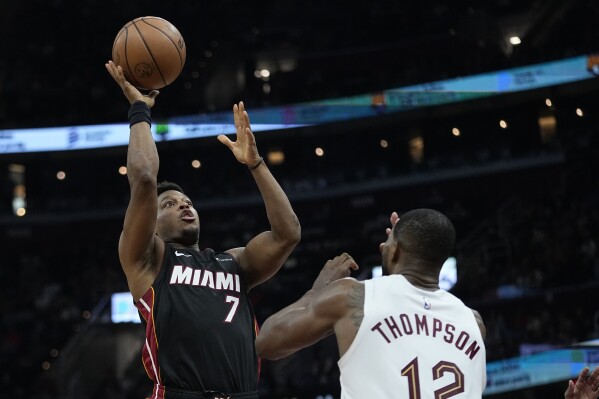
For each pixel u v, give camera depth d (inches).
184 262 173.0
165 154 1205.1
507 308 857.5
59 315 1074.7
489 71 1019.3
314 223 1134.4
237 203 1130.7
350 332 130.5
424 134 1145.4
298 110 1091.9
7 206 1188.5
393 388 126.7
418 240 136.9
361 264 1102.4
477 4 1149.7
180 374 163.0
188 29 1272.1
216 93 1230.9
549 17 1039.6
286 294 1080.8
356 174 1113.4
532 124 1091.9
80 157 1123.3
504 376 769.6
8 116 1186.0
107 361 999.0
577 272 840.3
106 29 1266.0
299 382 896.3
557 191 989.2
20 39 1256.8
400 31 1171.3
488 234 967.0
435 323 132.0
